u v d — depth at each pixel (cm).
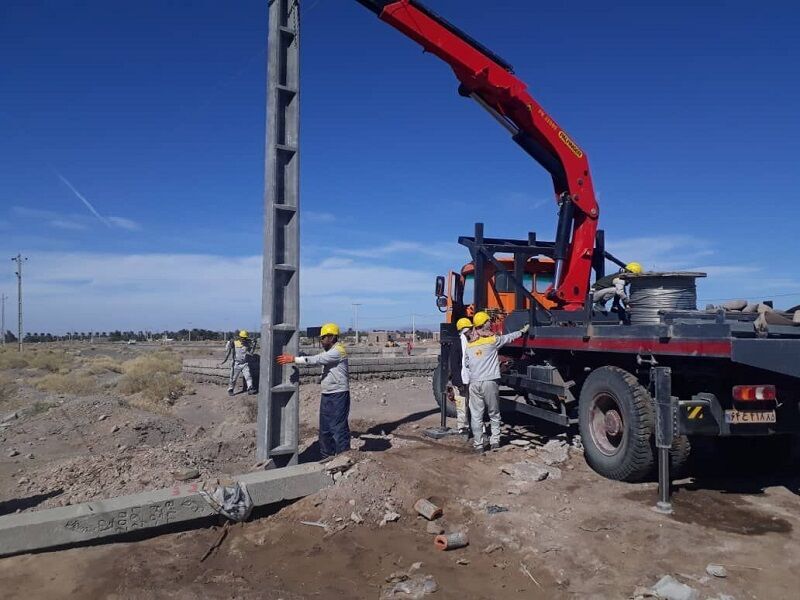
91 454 956
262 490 613
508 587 462
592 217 992
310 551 536
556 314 925
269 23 778
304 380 1725
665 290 759
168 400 1669
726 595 428
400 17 881
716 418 604
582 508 609
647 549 510
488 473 729
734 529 551
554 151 974
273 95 756
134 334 13838
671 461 668
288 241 763
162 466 759
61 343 10206
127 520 543
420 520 601
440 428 1045
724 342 568
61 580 466
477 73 921
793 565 475
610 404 734
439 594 451
